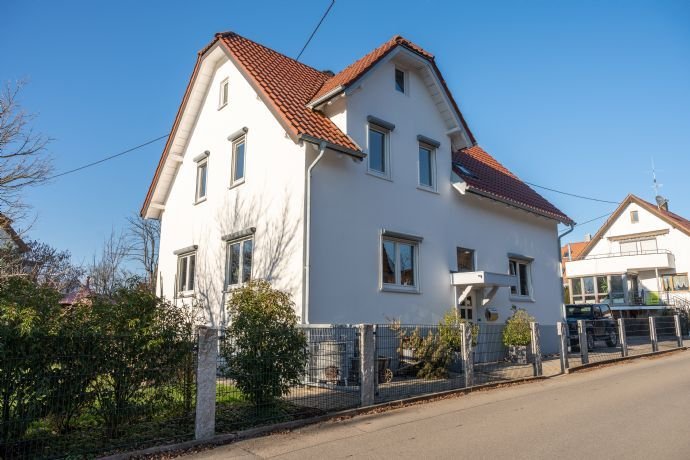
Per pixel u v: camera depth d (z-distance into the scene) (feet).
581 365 46.47
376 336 32.48
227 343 25.59
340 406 27.89
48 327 19.02
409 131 49.88
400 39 48.80
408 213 47.93
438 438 22.13
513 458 19.04
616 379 39.45
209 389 22.43
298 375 27.07
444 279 49.93
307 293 38.40
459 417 26.32
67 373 19.31
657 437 21.67
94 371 20.08
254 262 44.11
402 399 29.96
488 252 56.08
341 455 19.89
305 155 40.73
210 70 55.06
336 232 41.47
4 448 18.01
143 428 21.84
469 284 49.01
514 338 46.03
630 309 108.78
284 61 55.67
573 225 66.08
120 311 22.11
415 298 46.70
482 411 27.78
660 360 53.36
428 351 37.19
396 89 49.90
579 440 21.38
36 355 18.52
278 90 45.52
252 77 45.60
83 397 19.75
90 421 20.47
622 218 130.41
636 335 64.08
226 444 21.91
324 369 28.86
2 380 17.72
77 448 19.54
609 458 18.85
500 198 55.98
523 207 59.00
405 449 20.49
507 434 22.61
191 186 56.44
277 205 42.57
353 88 43.47
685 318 99.71
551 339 57.98
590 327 61.21
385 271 45.29
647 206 125.70
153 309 22.72
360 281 42.47
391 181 46.91
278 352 26.32
